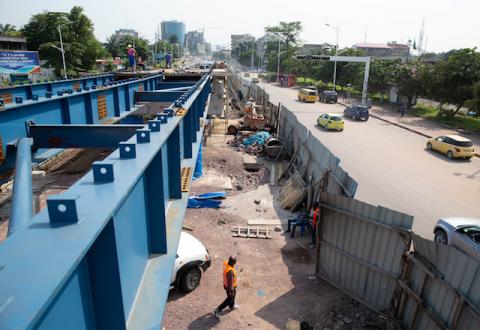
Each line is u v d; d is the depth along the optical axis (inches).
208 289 364.2
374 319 326.6
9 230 126.7
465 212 535.5
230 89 1951.3
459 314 246.5
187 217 519.2
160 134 167.9
